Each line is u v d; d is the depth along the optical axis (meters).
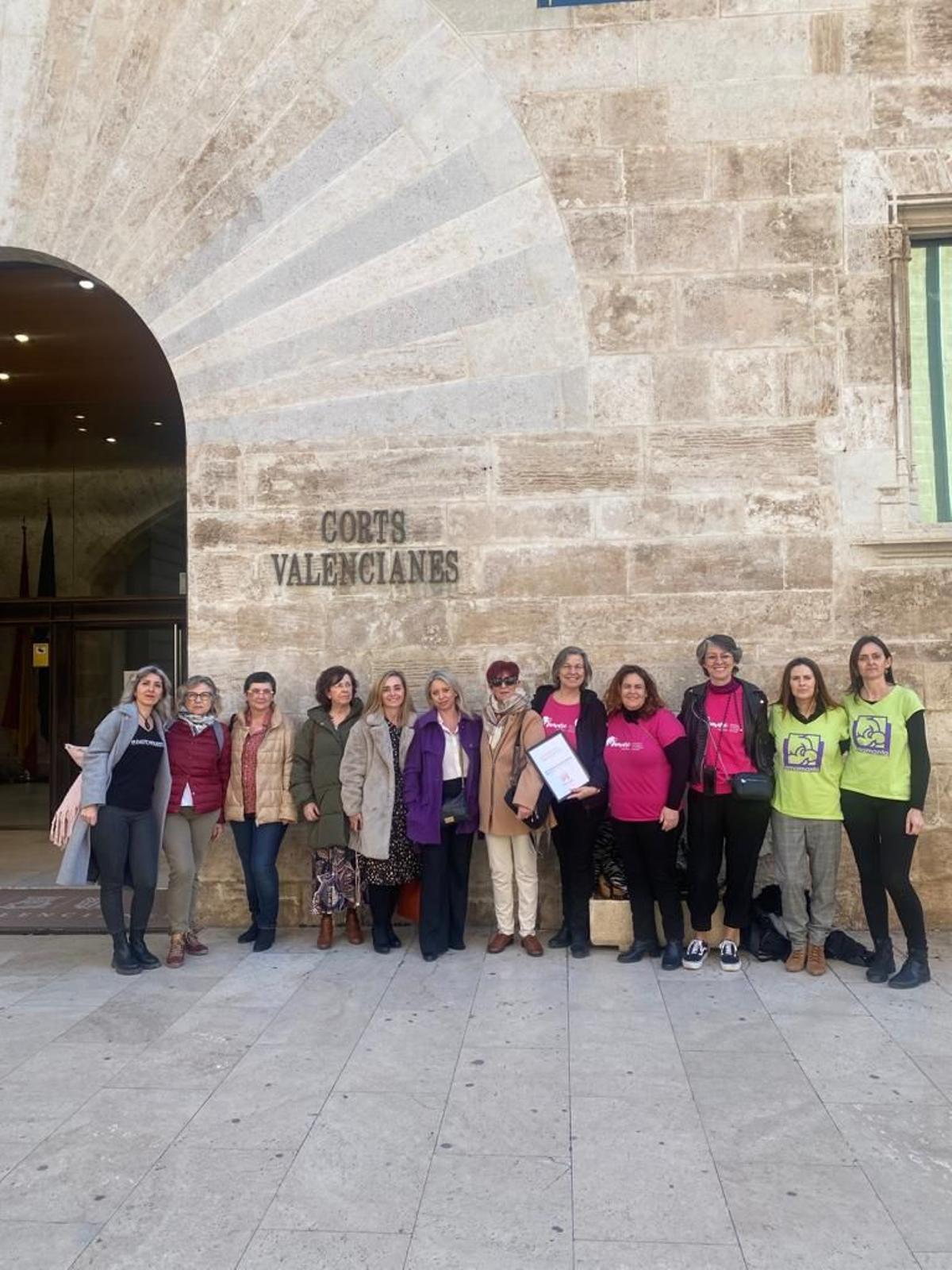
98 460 12.55
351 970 5.94
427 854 6.12
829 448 6.81
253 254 7.15
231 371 7.15
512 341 7.02
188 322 7.17
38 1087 4.28
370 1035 4.85
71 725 12.49
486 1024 4.98
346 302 7.11
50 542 12.59
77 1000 5.44
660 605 6.86
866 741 5.77
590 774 5.99
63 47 7.27
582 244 7.00
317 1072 4.41
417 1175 3.51
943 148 6.80
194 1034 4.88
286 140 7.14
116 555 12.50
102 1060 4.56
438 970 5.91
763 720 5.94
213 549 7.11
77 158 7.27
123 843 6.02
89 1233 3.18
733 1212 3.26
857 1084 4.25
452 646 6.97
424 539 7.02
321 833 6.32
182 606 12.40
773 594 6.80
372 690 6.43
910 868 5.93
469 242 7.04
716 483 6.87
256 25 7.16
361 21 7.10
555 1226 3.19
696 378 6.91
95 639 12.56
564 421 6.98
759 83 6.91
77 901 8.02
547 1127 3.86
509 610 6.94
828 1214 3.25
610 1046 4.68
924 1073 4.36
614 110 6.98
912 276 7.11
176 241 7.19
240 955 6.30
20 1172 3.55
